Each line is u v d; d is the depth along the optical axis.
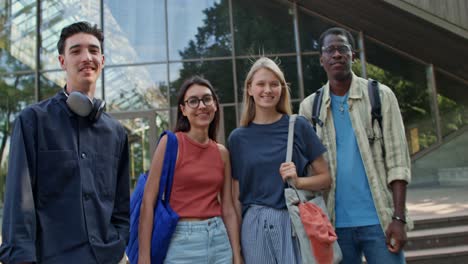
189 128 2.44
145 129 10.39
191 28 11.04
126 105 10.57
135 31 10.91
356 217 2.38
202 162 2.30
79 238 1.67
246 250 2.23
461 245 5.02
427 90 11.73
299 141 2.32
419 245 4.99
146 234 2.17
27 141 1.64
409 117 11.67
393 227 2.25
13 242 1.50
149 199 2.22
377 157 2.40
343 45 2.48
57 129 1.71
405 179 2.29
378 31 11.13
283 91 2.44
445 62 11.45
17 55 10.60
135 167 10.18
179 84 10.71
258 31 11.18
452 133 11.65
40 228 1.62
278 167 2.27
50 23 10.77
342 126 2.53
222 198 2.43
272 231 2.17
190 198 2.23
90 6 10.91
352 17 10.82
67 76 1.89
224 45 11.00
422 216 5.61
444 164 11.49
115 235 1.87
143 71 10.74
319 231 2.05
